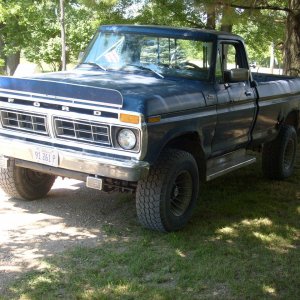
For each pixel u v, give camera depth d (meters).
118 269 4.41
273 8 10.62
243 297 4.02
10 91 5.26
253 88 6.58
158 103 4.82
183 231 5.34
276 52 22.95
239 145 6.53
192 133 5.41
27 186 5.95
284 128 7.54
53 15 23.48
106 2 12.01
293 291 4.15
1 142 5.34
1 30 24.88
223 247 4.97
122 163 4.69
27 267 4.37
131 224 5.49
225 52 6.16
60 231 5.22
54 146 5.09
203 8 10.21
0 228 5.22
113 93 4.67
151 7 12.84
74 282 4.12
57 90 4.96
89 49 6.51
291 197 6.78
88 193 6.48
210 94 5.66
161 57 6.03
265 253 4.89
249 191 6.95
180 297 3.97
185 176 5.32
